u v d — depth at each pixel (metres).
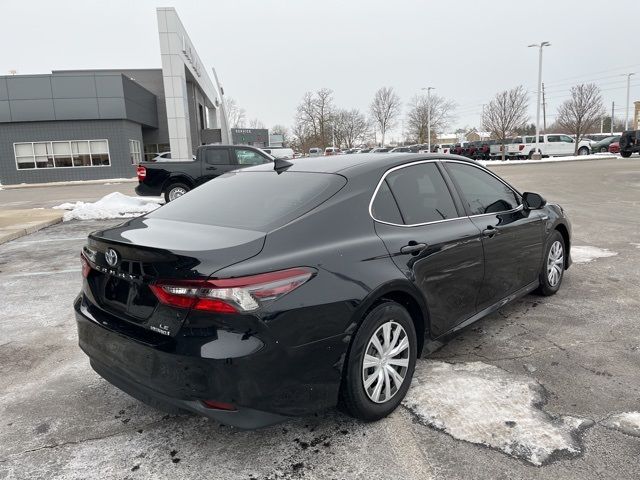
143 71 39.69
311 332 2.51
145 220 3.25
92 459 2.68
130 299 2.67
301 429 2.90
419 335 3.31
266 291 2.38
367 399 2.82
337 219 2.89
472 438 2.75
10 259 7.60
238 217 2.96
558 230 5.15
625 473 2.45
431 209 3.50
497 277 4.00
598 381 3.34
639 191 14.69
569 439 2.71
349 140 64.44
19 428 3.00
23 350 4.15
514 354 3.78
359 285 2.72
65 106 30.61
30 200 19.02
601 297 5.06
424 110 63.59
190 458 2.67
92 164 31.72
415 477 2.46
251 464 2.60
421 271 3.16
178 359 2.37
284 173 3.50
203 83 43.25
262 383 2.38
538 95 38.00
